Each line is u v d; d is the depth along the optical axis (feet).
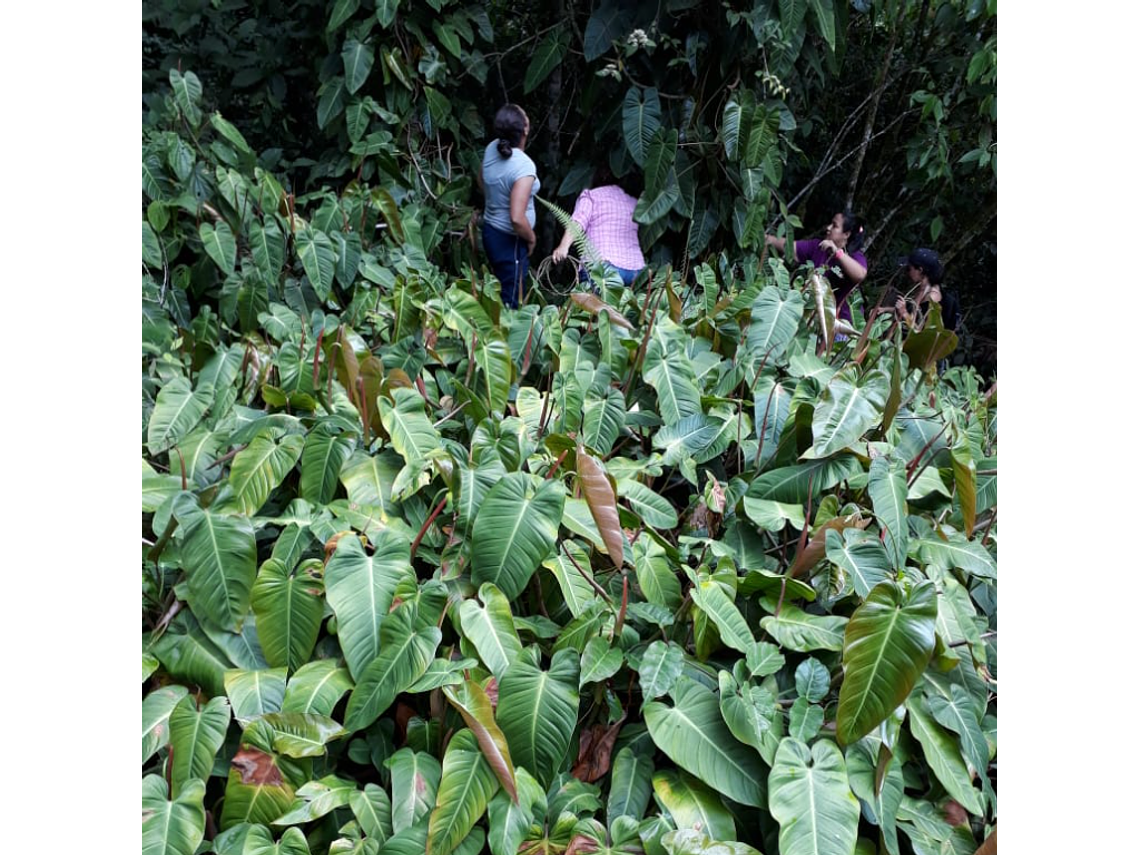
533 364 8.76
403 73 15.46
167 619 5.50
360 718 5.05
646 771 5.38
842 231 16.39
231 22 18.56
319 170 15.98
